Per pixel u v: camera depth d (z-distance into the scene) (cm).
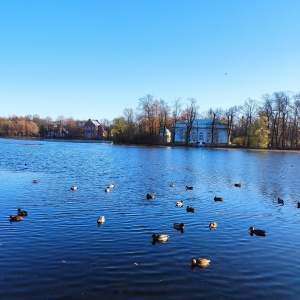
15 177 3803
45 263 1391
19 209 2148
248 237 1792
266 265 1431
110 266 1376
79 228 1872
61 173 4300
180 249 1584
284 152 10881
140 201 2641
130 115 15962
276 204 2673
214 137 15638
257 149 12356
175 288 1212
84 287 1203
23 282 1229
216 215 2255
